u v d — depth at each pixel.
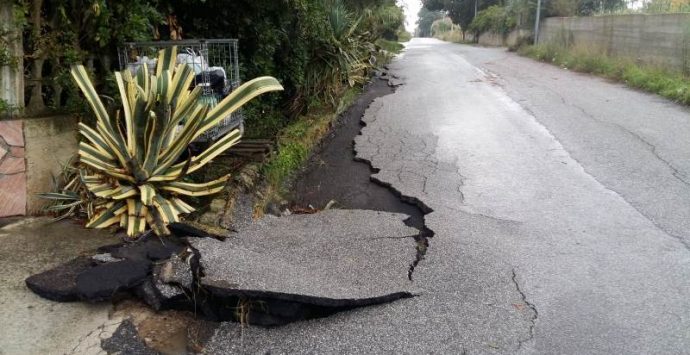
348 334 3.12
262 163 5.66
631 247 4.25
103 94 4.86
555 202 5.24
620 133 7.77
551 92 11.63
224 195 4.75
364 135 8.41
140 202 4.11
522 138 7.74
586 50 16.92
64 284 3.28
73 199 4.36
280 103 8.71
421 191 5.65
